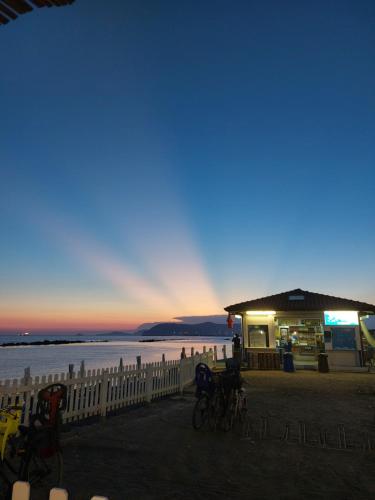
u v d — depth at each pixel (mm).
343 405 10641
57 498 1852
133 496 4469
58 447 4676
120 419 8711
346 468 5520
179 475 5188
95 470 5324
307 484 4906
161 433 7465
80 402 8133
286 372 19344
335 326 21781
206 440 6988
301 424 7852
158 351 81562
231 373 8508
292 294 23719
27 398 7051
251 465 5633
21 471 4473
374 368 20625
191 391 12867
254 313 23031
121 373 9578
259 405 10617
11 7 2242
